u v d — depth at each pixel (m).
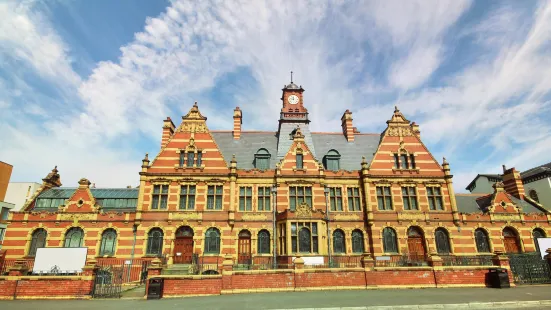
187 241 26.70
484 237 28.59
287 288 17.53
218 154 29.34
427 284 18.25
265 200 28.42
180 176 28.17
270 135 34.38
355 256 26.62
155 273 16.67
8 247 25.52
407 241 28.00
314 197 28.52
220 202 27.89
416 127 33.28
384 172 30.06
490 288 17.75
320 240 25.75
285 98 35.62
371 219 27.83
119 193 31.42
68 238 26.31
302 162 29.67
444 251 27.92
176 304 14.14
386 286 18.05
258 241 27.14
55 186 33.00
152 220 26.72
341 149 32.97
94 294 16.36
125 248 25.92
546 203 37.78
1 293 15.84
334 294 16.22
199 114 30.75
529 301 14.00
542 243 20.83
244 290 17.19
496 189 30.14
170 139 29.55
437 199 29.64
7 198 46.53
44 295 15.95
